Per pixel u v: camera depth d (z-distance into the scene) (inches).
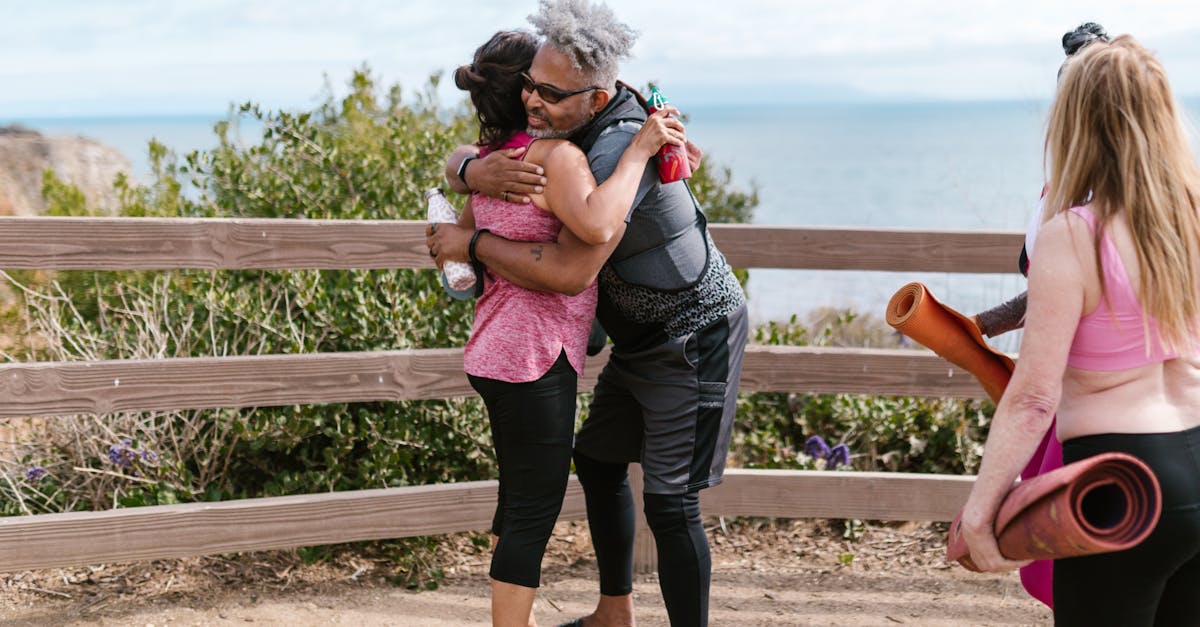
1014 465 77.5
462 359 142.3
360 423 160.6
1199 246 78.5
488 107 103.3
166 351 167.5
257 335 166.4
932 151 2930.6
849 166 2417.6
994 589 147.1
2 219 125.3
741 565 154.5
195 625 131.8
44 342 175.2
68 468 157.2
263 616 135.1
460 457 166.2
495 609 110.2
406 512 141.7
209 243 132.8
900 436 185.5
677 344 107.9
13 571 129.3
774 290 473.1
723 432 111.8
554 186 98.1
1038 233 81.1
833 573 152.3
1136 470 69.2
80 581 140.6
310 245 136.6
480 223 106.7
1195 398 80.0
